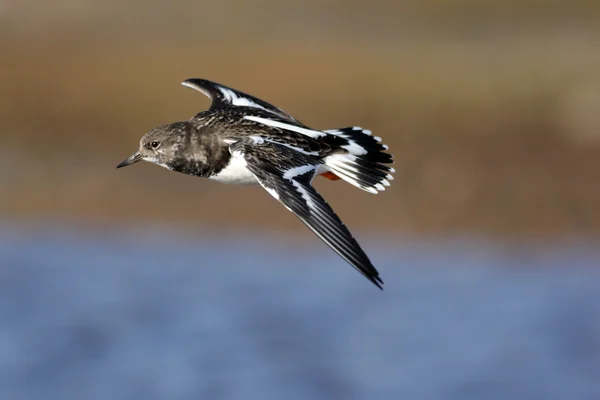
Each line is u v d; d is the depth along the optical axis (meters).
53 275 16.95
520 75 24.89
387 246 17.73
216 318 15.55
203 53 27.14
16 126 23.08
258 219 18.75
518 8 33.22
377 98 23.61
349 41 28.91
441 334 14.83
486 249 17.61
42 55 27.20
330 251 17.59
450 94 23.73
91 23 30.64
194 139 9.13
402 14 32.66
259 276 16.75
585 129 21.73
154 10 32.41
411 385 13.66
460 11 32.84
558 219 18.67
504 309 15.44
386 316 15.34
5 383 13.99
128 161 9.41
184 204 19.34
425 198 19.25
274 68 25.64
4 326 15.55
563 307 15.28
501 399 13.31
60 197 19.94
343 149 8.89
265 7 33.16
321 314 15.59
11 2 31.64
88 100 24.25
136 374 14.05
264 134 8.80
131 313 15.73
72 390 13.88
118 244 18.12
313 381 13.77
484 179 19.98
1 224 18.95
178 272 17.00
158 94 24.50
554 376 13.77
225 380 13.85
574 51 27.53
